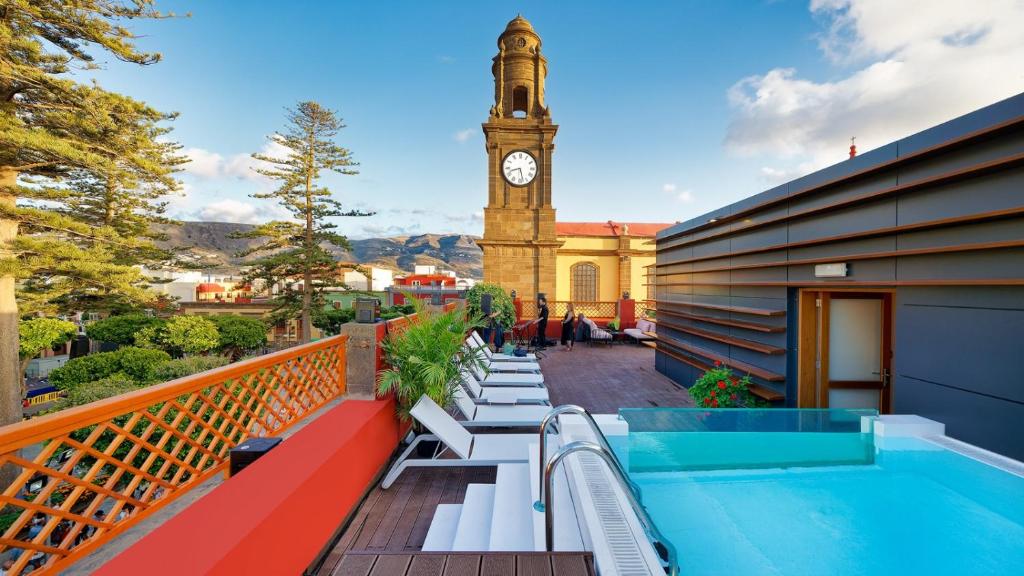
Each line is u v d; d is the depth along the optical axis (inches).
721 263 278.7
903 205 144.3
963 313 126.1
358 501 132.7
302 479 96.7
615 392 304.7
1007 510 109.8
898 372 149.6
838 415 142.9
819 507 120.6
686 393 301.9
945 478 122.8
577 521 98.9
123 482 224.5
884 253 150.6
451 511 122.8
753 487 131.4
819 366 202.5
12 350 458.0
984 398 120.0
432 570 71.6
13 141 435.5
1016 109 106.2
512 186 612.1
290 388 136.6
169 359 433.1
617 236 809.5
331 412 148.6
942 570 95.5
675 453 148.7
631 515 91.4
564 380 343.9
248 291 1523.1
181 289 1624.0
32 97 502.6
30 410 725.9
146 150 627.5
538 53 629.3
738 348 254.8
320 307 1021.8
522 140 612.1
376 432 149.6
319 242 1042.7
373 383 161.8
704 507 120.7
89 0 507.2
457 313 209.2
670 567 75.0
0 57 448.1
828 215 180.7
